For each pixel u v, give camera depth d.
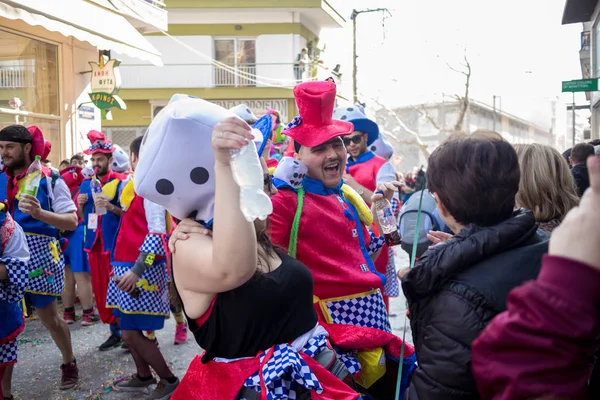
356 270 2.55
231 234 1.65
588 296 0.97
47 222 4.02
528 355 1.02
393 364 2.47
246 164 1.57
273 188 2.16
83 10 8.37
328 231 2.52
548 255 1.03
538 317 0.99
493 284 1.49
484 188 1.60
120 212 5.13
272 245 2.05
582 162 4.64
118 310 4.29
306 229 2.47
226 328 1.89
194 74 22.28
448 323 1.51
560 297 0.97
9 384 3.92
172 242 1.90
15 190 4.14
